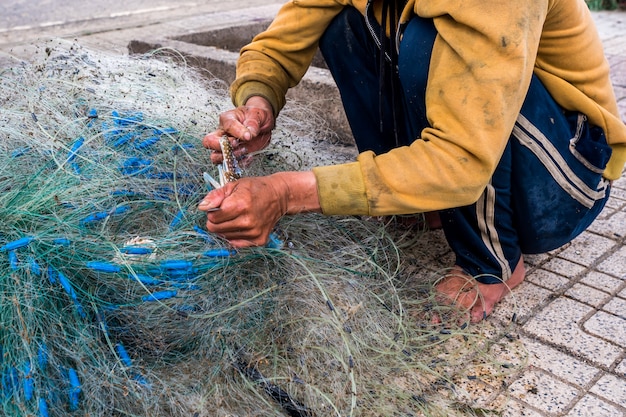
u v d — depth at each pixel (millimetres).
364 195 1362
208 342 1440
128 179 1629
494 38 1256
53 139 1677
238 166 1598
